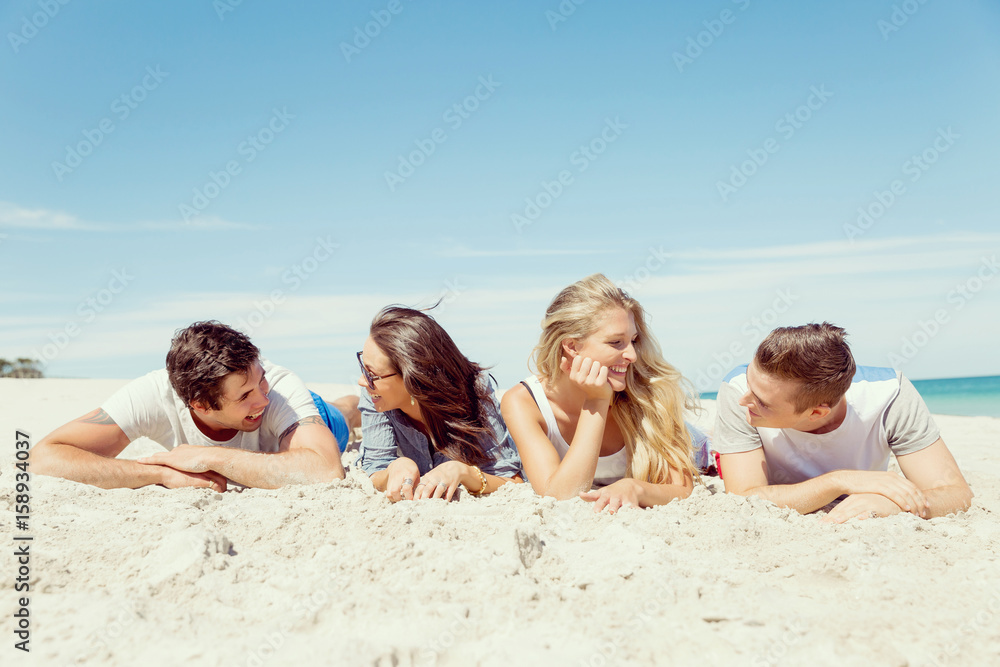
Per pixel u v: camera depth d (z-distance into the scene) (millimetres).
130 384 3283
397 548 1995
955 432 6844
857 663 1460
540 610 1683
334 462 3098
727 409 3035
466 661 1456
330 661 1403
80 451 2941
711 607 1718
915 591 1840
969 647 1535
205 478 2943
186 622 1579
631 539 2191
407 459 3080
